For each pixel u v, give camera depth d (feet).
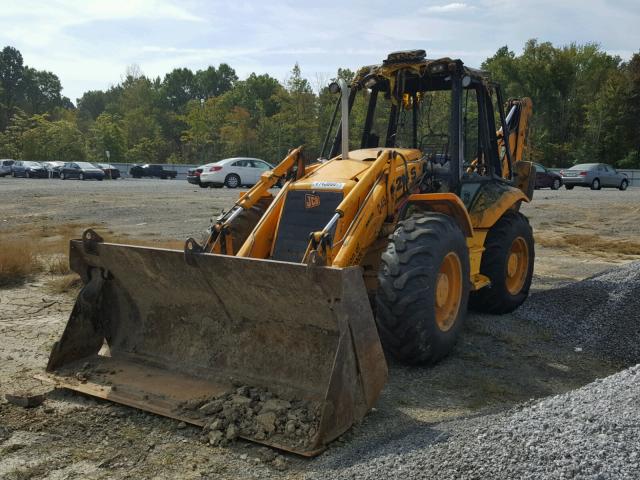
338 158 18.31
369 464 10.50
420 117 20.18
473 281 19.51
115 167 140.87
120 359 15.93
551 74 180.86
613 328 19.12
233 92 219.20
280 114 163.84
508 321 20.88
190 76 315.78
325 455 11.43
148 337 16.05
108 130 201.87
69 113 241.35
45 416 13.19
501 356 17.74
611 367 17.40
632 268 22.88
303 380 13.56
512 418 11.40
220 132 189.37
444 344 15.97
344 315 12.01
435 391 14.94
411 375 15.93
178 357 15.38
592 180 95.71
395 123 20.86
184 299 15.30
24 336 19.22
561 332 19.85
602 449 9.66
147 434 12.38
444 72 18.81
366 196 15.85
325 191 16.24
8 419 13.03
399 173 17.29
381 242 17.08
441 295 16.20
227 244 16.75
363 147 21.29
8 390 14.61
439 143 19.88
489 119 21.67
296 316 13.51
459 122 19.11
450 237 15.89
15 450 11.69
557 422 10.74
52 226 43.14
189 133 207.10
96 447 11.85
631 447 9.70
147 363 15.56
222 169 84.43
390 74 19.84
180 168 141.59
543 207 60.13
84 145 203.82
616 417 10.66
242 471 10.99
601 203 64.03
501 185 21.68
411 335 15.01
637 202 65.05
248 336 14.60
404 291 14.79
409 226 15.65
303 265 12.33
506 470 9.49
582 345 18.93
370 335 12.55
